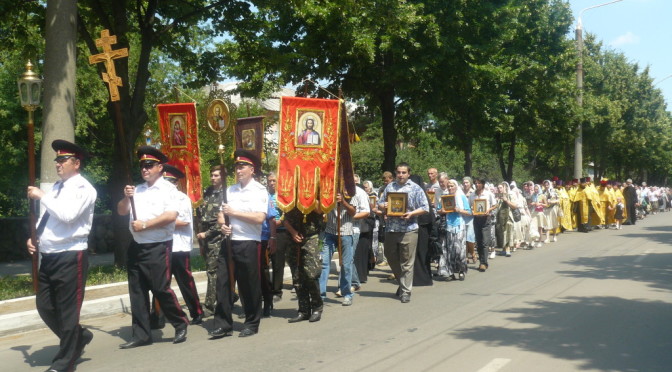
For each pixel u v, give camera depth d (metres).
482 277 12.56
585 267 13.55
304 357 6.50
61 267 6.21
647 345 6.67
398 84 18.08
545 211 20.70
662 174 71.25
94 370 6.26
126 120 13.20
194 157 9.45
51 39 10.46
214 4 14.48
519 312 8.61
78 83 24.53
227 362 6.38
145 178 7.14
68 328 6.18
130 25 15.55
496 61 23.53
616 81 46.38
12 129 25.27
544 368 5.85
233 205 7.63
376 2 16.69
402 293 9.90
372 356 6.46
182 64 16.06
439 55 17.55
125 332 8.10
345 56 17.42
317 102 8.45
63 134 10.48
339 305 9.73
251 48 15.54
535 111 27.55
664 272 12.49
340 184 9.02
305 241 8.44
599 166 46.22
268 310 8.94
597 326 7.61
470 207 13.52
